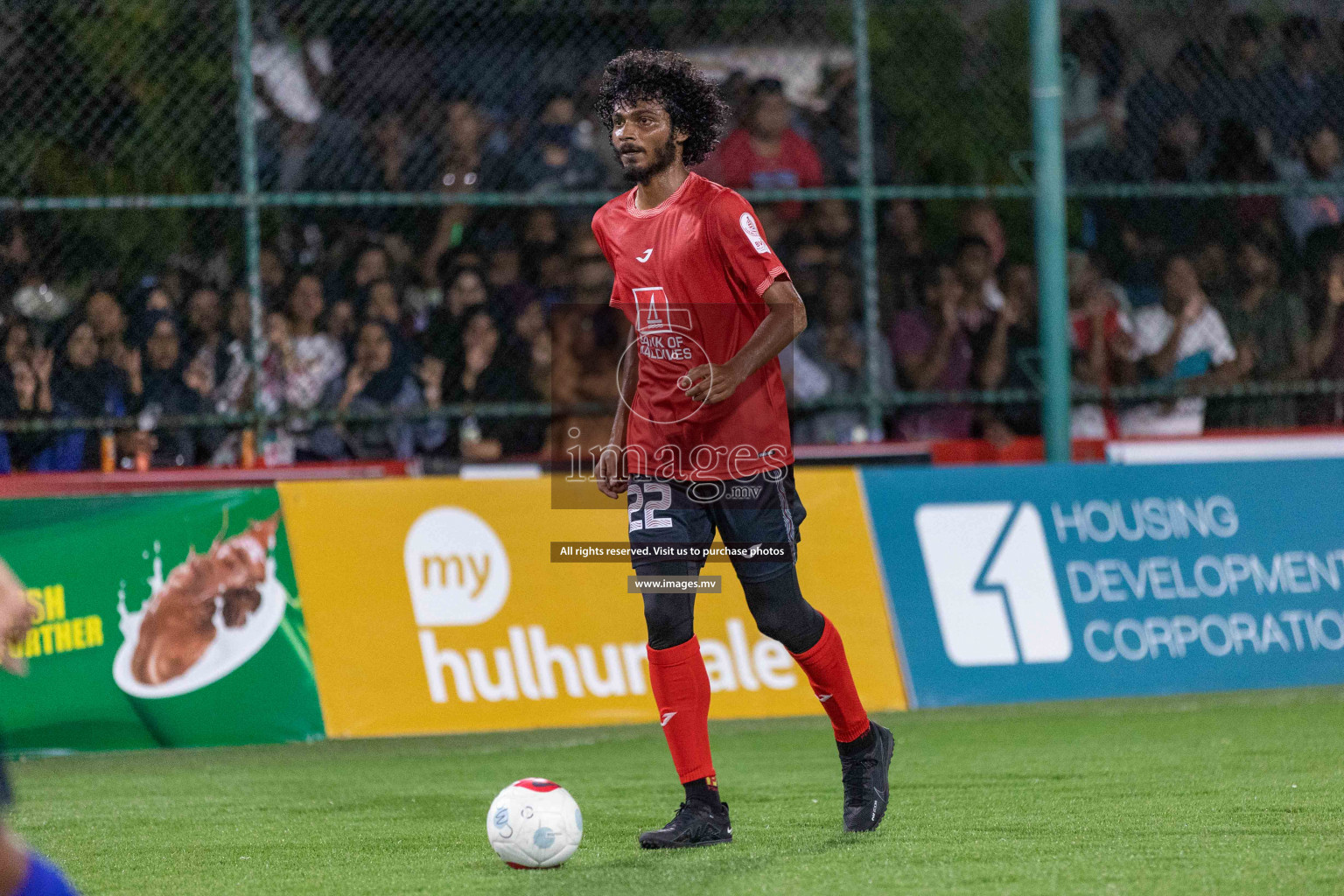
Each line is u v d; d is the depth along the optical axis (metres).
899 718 23.08
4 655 7.38
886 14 33.69
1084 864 11.83
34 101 27.81
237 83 29.33
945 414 30.95
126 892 11.80
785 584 12.86
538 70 31.78
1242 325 31.19
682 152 13.09
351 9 30.56
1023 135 34.12
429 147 30.92
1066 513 24.31
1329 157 32.78
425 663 21.78
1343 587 25.27
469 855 13.07
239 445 27.70
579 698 22.17
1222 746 19.59
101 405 27.39
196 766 19.92
